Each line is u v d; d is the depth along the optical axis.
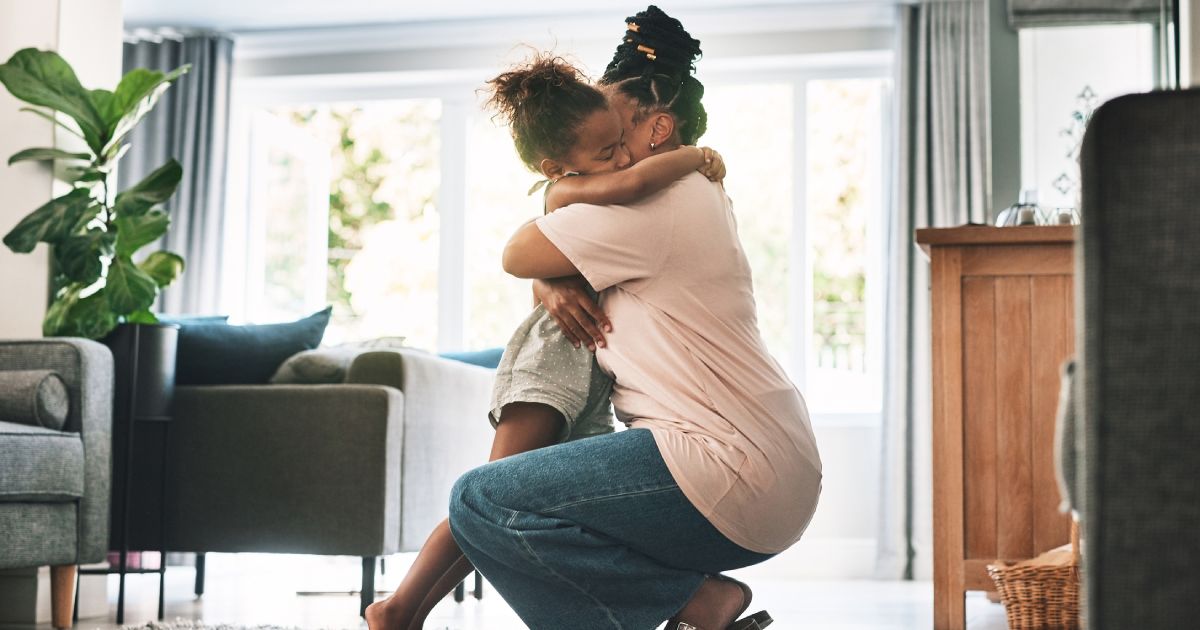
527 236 1.73
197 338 3.49
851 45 5.70
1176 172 0.81
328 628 2.95
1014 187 5.43
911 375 5.43
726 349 1.69
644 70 1.85
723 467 1.62
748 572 5.56
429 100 6.21
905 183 5.48
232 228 6.24
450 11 5.81
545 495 1.64
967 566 2.88
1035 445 2.89
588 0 5.66
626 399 1.74
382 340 4.20
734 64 5.84
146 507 3.40
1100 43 5.38
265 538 3.28
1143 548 0.80
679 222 1.70
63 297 3.50
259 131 6.32
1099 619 0.81
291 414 3.29
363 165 6.39
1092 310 0.83
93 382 3.11
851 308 5.87
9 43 3.74
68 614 3.10
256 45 6.18
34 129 3.73
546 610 1.71
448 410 3.67
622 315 1.73
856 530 5.54
